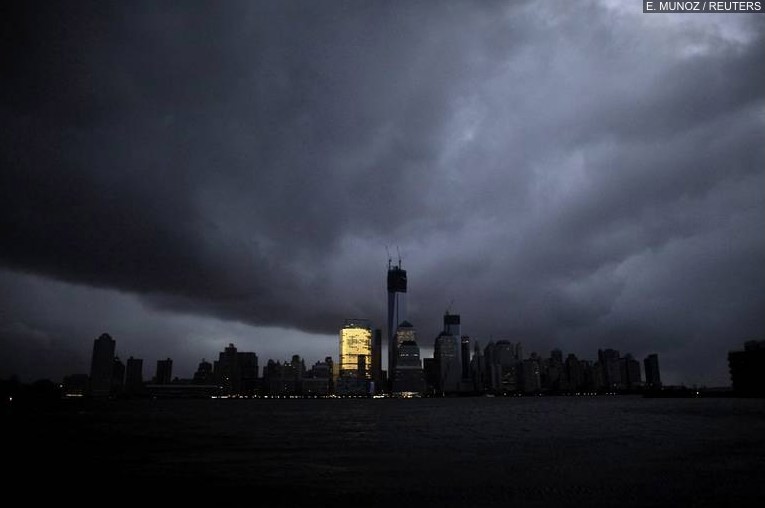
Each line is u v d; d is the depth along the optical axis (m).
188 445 92.81
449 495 44.09
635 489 45.06
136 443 97.38
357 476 54.97
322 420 193.38
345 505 41.12
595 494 43.25
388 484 49.91
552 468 58.22
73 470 61.00
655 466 57.81
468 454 73.88
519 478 51.94
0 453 80.12
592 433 107.50
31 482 52.75
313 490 47.38
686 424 128.00
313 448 85.69
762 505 38.94
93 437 112.56
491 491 45.50
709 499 40.84
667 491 43.97
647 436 96.56
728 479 49.16
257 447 88.06
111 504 42.53
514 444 87.62
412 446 87.19
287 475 56.25
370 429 137.38
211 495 45.56
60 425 162.38
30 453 80.06
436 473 56.28
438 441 96.81
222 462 67.75
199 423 174.88
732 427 114.94
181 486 50.06
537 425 143.00
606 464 60.31
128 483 51.94
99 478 55.00
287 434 120.56
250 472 58.62
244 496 45.00
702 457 64.62
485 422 166.25
